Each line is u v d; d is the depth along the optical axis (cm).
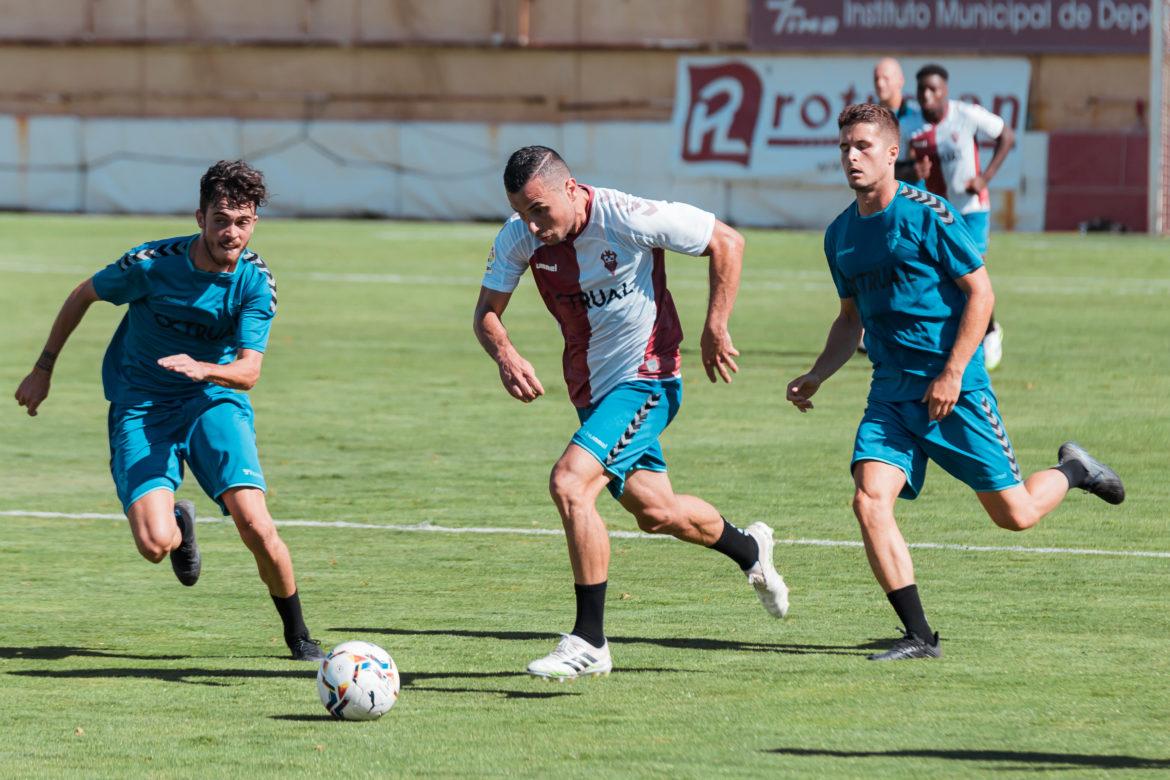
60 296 6372
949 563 2377
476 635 2025
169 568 2416
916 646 1877
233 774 1472
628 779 1443
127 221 10888
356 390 4194
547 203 1783
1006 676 1791
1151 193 9912
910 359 1909
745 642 1970
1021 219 10494
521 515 2767
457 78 11675
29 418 3778
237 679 1830
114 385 1989
